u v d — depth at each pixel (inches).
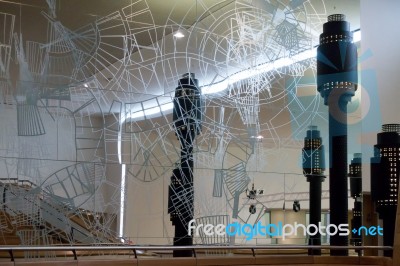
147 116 409.4
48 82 381.1
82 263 339.9
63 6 403.2
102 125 392.8
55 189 371.6
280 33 461.4
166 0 430.9
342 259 432.1
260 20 455.5
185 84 425.4
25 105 370.3
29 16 394.9
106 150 391.9
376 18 506.9
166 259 370.0
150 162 405.7
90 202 381.7
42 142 371.2
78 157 382.0
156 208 406.0
